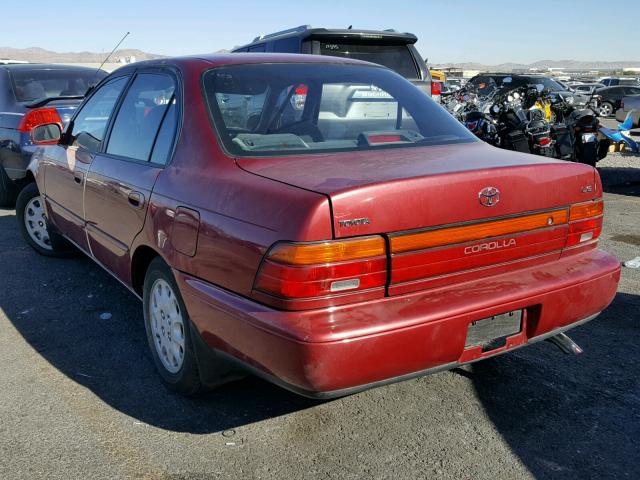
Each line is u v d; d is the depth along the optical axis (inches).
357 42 322.7
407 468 106.6
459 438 115.1
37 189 223.5
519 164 109.7
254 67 135.5
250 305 98.0
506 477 104.1
